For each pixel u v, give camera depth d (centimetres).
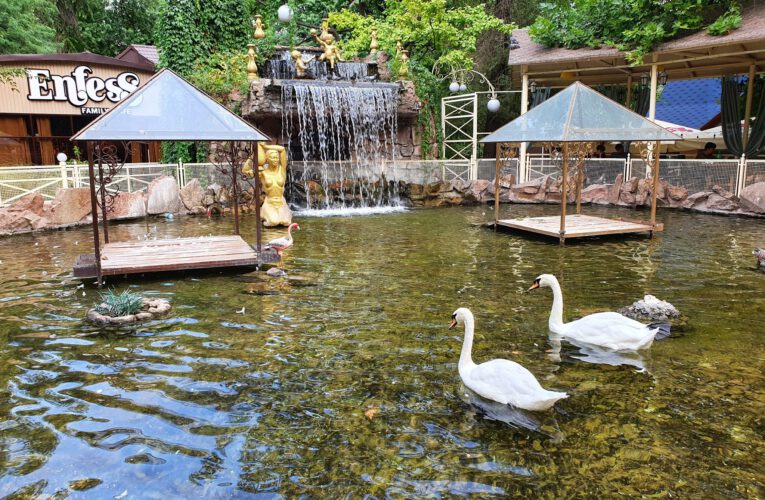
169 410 481
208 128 955
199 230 1433
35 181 1530
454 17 2430
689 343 636
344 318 725
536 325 698
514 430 448
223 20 2164
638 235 1345
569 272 976
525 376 487
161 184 1689
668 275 950
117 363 582
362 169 2069
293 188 1936
